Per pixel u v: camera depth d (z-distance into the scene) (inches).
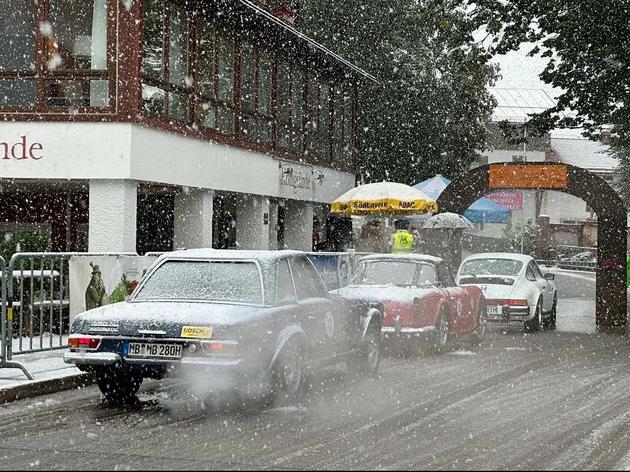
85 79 751.7
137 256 567.8
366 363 480.4
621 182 2352.4
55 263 507.2
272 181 1037.2
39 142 753.0
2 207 929.5
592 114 1015.6
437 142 1588.3
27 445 300.0
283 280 399.9
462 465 274.7
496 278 810.8
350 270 773.3
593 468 272.5
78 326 370.3
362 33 1551.4
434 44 1569.9
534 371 514.0
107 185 757.3
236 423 342.3
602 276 909.8
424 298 590.9
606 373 505.4
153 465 271.3
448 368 528.1
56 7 756.0
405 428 333.7
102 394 412.2
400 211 941.2
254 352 355.6
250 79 993.5
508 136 1075.9
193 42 857.5
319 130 1188.5
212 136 889.5
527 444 306.7
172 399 400.2
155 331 356.2
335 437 316.2
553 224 2871.6
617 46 898.1
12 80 762.8
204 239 896.3
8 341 427.8
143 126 765.3
